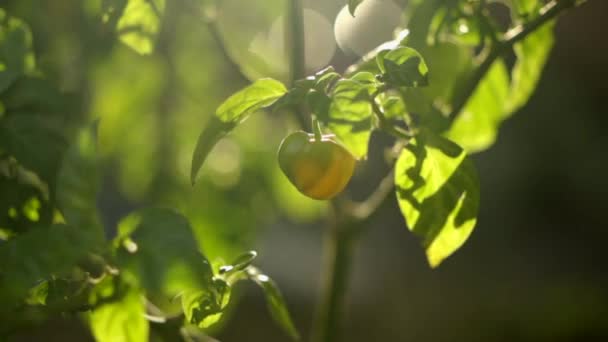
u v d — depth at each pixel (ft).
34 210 2.23
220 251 3.15
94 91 3.11
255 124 3.47
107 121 3.31
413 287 8.61
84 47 2.80
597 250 9.23
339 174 1.99
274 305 2.15
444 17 2.37
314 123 1.99
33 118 2.22
